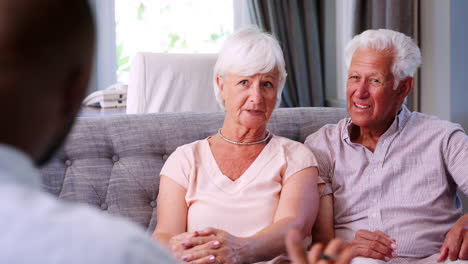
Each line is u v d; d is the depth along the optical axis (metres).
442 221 2.15
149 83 3.18
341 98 5.36
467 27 3.75
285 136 2.45
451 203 2.20
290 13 5.32
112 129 2.29
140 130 2.31
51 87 0.58
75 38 0.58
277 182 2.13
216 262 1.86
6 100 0.55
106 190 2.22
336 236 2.21
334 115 2.54
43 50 0.56
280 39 5.31
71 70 0.59
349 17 5.09
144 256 0.53
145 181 2.25
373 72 2.17
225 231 1.94
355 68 2.21
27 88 0.56
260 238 1.95
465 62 3.75
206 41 5.77
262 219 2.07
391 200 2.17
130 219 2.20
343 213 2.22
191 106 3.27
